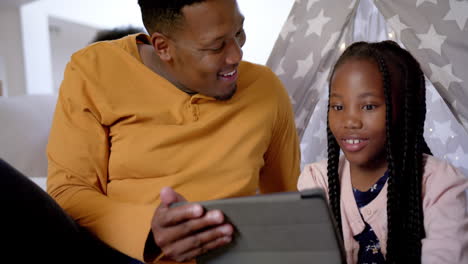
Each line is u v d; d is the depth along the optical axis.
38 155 1.38
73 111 0.89
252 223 0.52
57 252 0.64
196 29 0.76
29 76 3.22
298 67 1.26
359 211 0.75
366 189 0.75
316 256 0.51
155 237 0.62
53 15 3.36
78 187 0.86
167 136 0.86
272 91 0.96
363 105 0.69
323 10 1.20
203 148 0.87
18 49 3.19
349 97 0.70
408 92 0.72
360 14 1.20
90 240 0.73
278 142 1.03
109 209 0.77
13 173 0.63
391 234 0.69
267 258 0.54
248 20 1.82
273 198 0.49
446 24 0.97
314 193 0.47
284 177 1.07
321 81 1.25
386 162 0.73
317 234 0.49
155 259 0.72
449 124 1.13
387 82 0.67
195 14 0.74
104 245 0.77
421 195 0.71
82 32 3.88
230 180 0.88
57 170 0.88
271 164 1.07
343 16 1.17
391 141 0.68
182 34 0.78
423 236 0.69
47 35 3.37
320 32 1.21
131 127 0.88
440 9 0.97
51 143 0.90
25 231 0.60
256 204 0.50
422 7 0.99
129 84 0.90
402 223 0.70
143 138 0.87
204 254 0.59
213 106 0.89
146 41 1.03
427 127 1.17
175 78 0.89
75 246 0.68
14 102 1.43
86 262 0.71
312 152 1.38
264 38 1.81
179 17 0.76
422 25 1.00
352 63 0.71
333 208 0.77
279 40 1.28
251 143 0.90
